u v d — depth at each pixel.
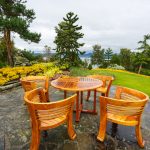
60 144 2.83
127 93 3.26
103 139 2.88
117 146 2.81
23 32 8.91
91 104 4.76
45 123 2.58
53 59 16.48
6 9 9.34
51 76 8.63
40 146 2.77
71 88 3.42
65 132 3.20
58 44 15.22
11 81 6.89
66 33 14.82
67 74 10.68
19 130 3.26
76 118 3.61
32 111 2.34
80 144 2.84
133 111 2.59
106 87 4.86
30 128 3.34
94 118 3.84
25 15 9.88
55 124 2.57
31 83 3.90
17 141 2.90
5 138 2.99
